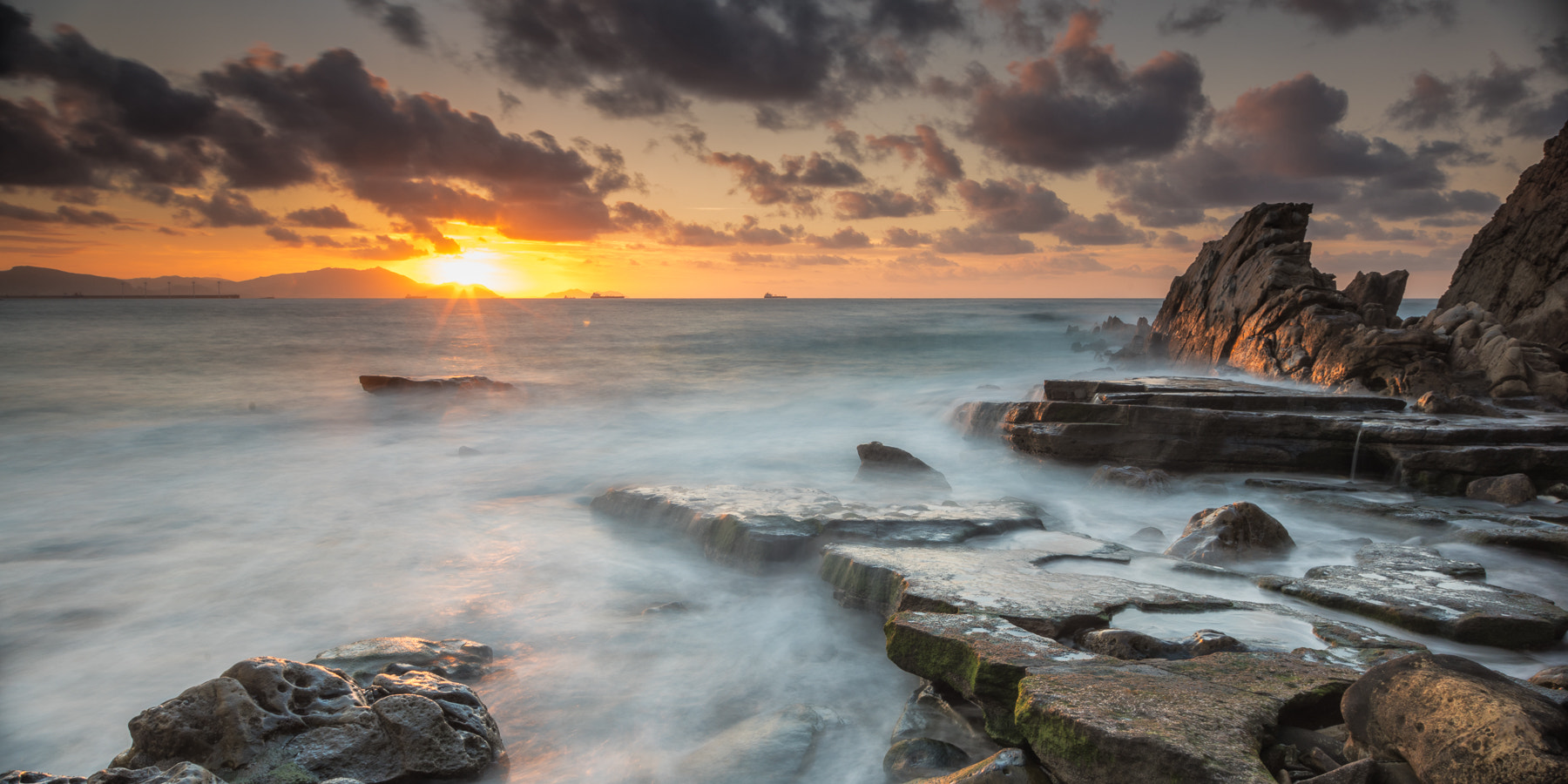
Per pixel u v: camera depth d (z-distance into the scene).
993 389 23.59
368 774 4.44
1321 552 8.87
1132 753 3.52
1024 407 15.47
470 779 4.68
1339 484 11.97
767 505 9.98
